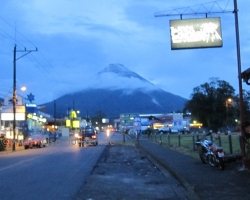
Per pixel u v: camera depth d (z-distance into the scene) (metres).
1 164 23.33
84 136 50.12
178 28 17.25
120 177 16.86
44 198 11.73
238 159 17.53
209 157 17.81
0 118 60.47
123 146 47.06
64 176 16.98
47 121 108.06
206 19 17.25
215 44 17.17
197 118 68.12
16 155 33.47
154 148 35.22
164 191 13.12
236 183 12.77
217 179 13.83
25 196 12.08
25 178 16.38
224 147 28.50
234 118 64.56
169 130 76.06
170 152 28.77
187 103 69.06
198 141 20.20
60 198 11.74
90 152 34.91
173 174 16.84
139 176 17.27
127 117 51.06
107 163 23.52
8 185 14.37
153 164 22.62
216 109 66.12
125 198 11.84
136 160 25.80
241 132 15.99
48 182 15.11
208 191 11.58
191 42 17.20
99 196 12.17
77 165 21.97
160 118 111.31
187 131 80.50
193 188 12.22
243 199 10.22
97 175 17.45
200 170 16.67
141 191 13.13
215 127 66.38
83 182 15.12
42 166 21.56
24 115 60.75
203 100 66.94
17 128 64.94
